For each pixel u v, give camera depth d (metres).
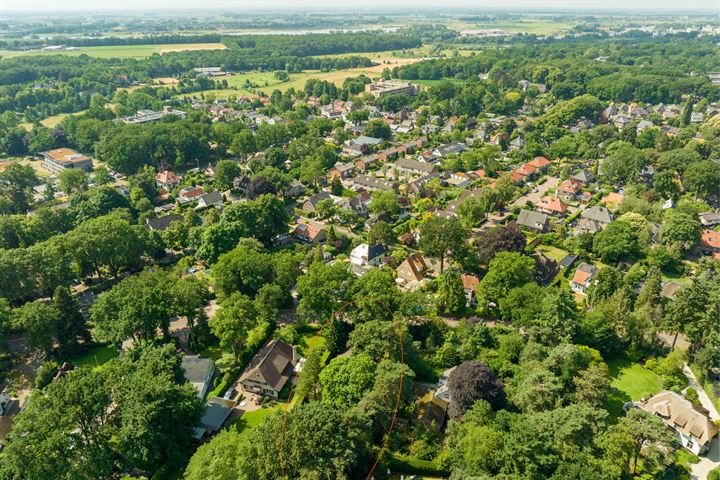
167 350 91.62
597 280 123.69
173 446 80.00
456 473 72.38
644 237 152.75
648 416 79.25
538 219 170.38
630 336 108.12
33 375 106.06
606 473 70.06
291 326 117.81
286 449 71.00
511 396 87.38
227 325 103.69
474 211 164.62
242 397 98.56
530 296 111.81
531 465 69.75
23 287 123.06
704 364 97.81
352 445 73.81
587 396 85.50
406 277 140.00
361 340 98.56
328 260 153.25
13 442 73.12
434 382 99.00
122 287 110.75
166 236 159.88
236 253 130.38
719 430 87.62
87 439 78.06
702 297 102.50
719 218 170.12
